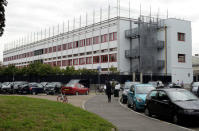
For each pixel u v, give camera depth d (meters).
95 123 9.30
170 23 50.47
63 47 68.12
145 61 48.31
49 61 74.50
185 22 52.22
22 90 33.03
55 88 32.59
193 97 11.91
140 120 11.74
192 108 10.62
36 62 58.28
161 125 10.37
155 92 13.15
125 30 51.16
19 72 63.50
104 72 53.19
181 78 50.88
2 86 34.91
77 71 50.72
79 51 61.75
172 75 49.47
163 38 51.41
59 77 50.47
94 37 57.06
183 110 10.60
